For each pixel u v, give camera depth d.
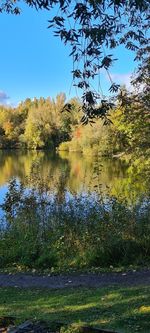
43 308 5.94
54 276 8.43
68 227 10.05
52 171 24.92
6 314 5.58
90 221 10.12
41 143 87.69
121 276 8.13
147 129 13.62
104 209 10.50
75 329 4.63
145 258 9.21
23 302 6.48
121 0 3.91
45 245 9.80
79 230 9.95
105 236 9.55
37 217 10.75
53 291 7.23
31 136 88.56
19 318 5.15
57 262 9.31
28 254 9.59
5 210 11.58
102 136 24.81
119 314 5.23
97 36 4.02
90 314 5.31
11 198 11.77
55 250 9.59
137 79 12.98
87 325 4.77
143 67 12.82
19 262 9.49
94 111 4.42
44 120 88.50
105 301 6.03
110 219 10.01
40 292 7.18
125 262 9.14
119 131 14.80
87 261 9.20
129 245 9.38
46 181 13.58
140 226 9.76
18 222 10.88
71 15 3.98
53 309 5.79
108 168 26.31
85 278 8.14
